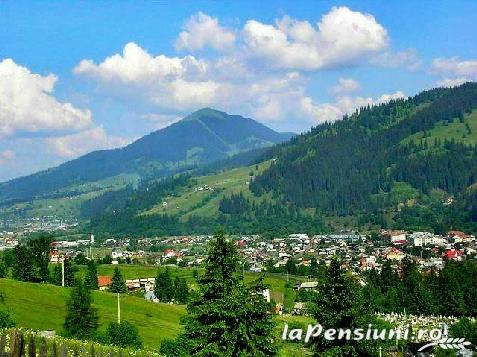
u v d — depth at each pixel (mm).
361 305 48938
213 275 39875
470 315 162875
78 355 25719
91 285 169375
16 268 149125
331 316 48156
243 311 38688
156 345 89250
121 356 27234
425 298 168125
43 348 24016
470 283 173750
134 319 113938
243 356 38531
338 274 49906
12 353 23641
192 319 40219
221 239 40750
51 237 167375
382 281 197750
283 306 174125
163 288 175000
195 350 40312
